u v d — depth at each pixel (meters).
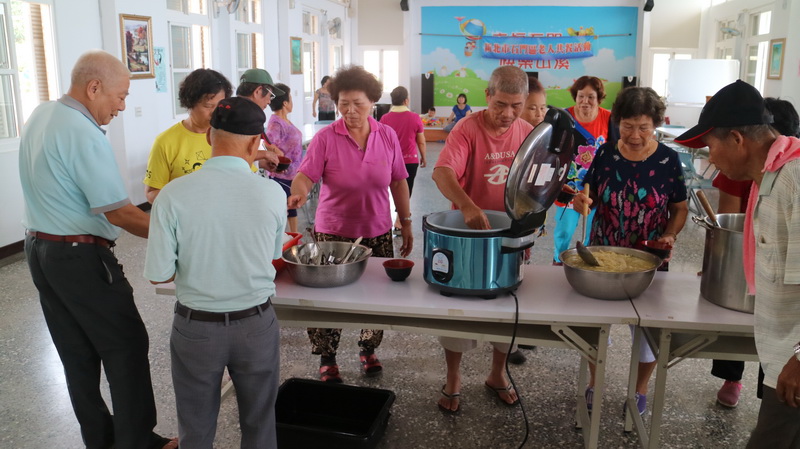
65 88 5.70
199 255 1.79
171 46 7.48
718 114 1.70
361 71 2.70
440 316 2.13
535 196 2.06
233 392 2.90
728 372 2.76
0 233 5.00
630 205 2.60
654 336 2.35
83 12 5.95
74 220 2.09
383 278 2.43
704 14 14.67
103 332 2.18
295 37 11.19
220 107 1.82
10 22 5.11
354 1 15.14
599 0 14.84
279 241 1.98
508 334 2.21
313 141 2.83
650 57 15.13
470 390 2.98
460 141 2.66
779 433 1.69
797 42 8.75
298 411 2.68
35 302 4.11
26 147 2.11
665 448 2.52
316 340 2.95
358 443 2.30
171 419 2.73
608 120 3.51
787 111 2.27
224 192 1.79
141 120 6.83
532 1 14.95
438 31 15.18
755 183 1.77
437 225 2.30
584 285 2.19
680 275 2.51
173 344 1.90
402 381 3.06
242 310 1.86
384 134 2.88
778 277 1.62
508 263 2.18
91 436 2.38
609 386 3.01
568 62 15.20
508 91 2.46
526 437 2.50
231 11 8.49
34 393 2.96
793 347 1.61
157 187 2.79
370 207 2.89
